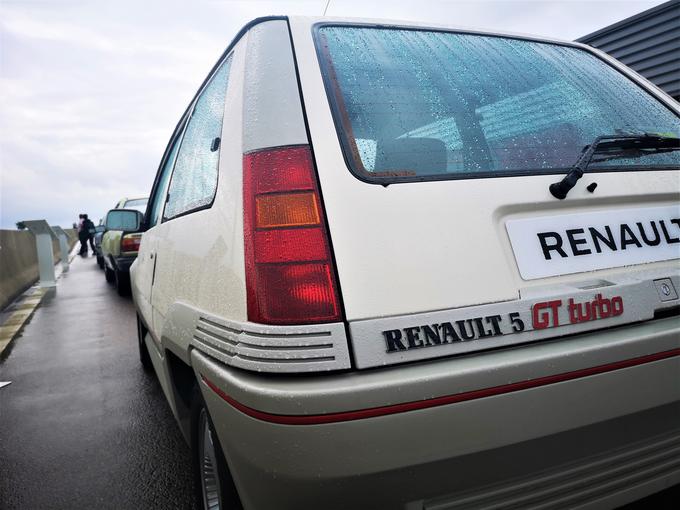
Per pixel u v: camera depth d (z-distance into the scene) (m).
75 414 3.69
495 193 1.44
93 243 26.14
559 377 1.27
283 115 1.39
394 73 1.62
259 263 1.27
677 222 1.67
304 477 1.15
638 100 2.03
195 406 1.82
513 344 1.30
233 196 1.43
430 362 1.22
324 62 1.53
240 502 1.55
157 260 2.62
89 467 2.86
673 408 1.47
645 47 7.41
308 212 1.28
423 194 1.37
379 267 1.26
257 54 1.57
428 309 1.26
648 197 1.64
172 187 2.64
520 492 1.31
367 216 1.30
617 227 1.56
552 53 2.06
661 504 2.08
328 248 1.25
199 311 1.59
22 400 4.06
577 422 1.30
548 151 1.63
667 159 1.79
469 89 1.70
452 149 1.53
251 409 1.19
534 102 1.79
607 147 1.66
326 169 1.33
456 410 1.18
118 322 7.20
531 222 1.46
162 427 3.39
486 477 1.25
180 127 2.99
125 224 3.40
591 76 2.03
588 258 1.48
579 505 1.38
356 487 1.15
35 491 2.61
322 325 1.20
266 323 1.23
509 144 1.61
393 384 1.14
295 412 1.13
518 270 1.38
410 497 1.20
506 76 1.82
